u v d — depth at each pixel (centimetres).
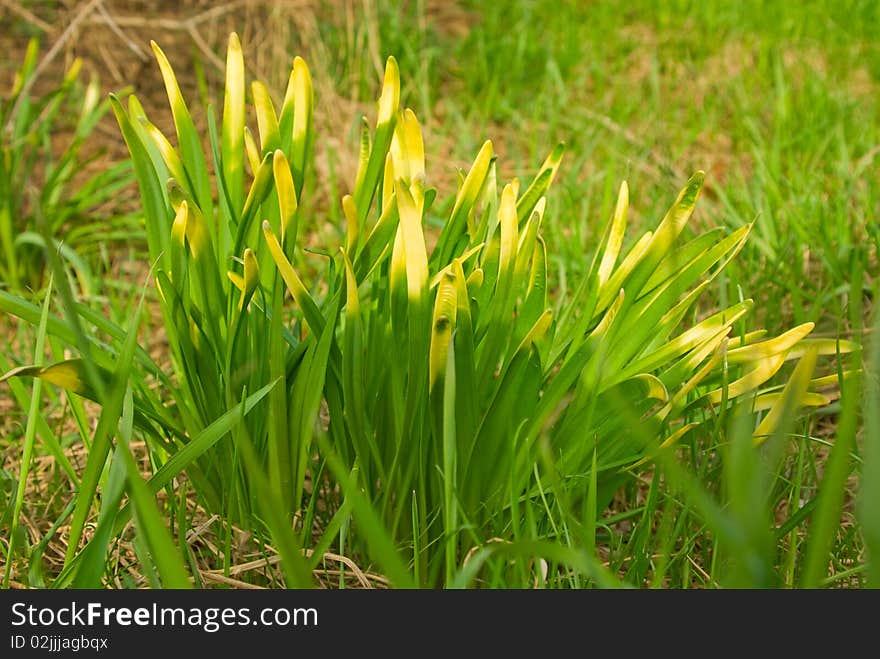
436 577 101
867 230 137
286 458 101
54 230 150
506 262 98
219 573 103
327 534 96
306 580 85
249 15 203
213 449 103
